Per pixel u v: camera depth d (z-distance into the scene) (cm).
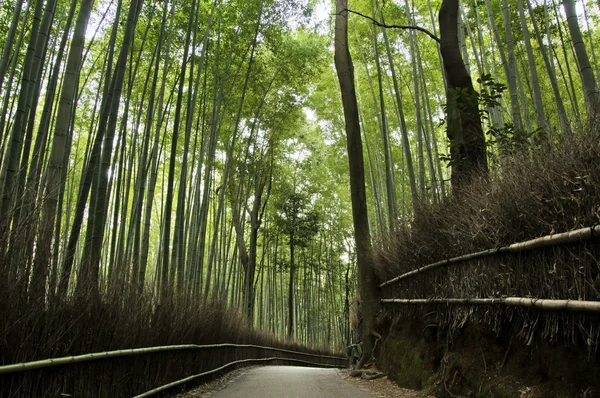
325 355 2192
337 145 1798
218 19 1045
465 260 423
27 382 267
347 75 852
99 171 521
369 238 804
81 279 361
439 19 684
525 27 771
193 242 1098
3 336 251
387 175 1045
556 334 293
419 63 1154
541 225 315
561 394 281
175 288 633
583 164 283
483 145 565
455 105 575
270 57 1334
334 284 2456
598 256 258
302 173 2094
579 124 310
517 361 344
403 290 640
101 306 373
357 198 815
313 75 1377
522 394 316
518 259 337
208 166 1070
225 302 1012
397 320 662
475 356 403
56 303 311
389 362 648
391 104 1523
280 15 1134
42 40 515
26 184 315
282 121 1533
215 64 1115
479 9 1156
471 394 388
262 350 1371
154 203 1886
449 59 652
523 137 479
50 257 309
